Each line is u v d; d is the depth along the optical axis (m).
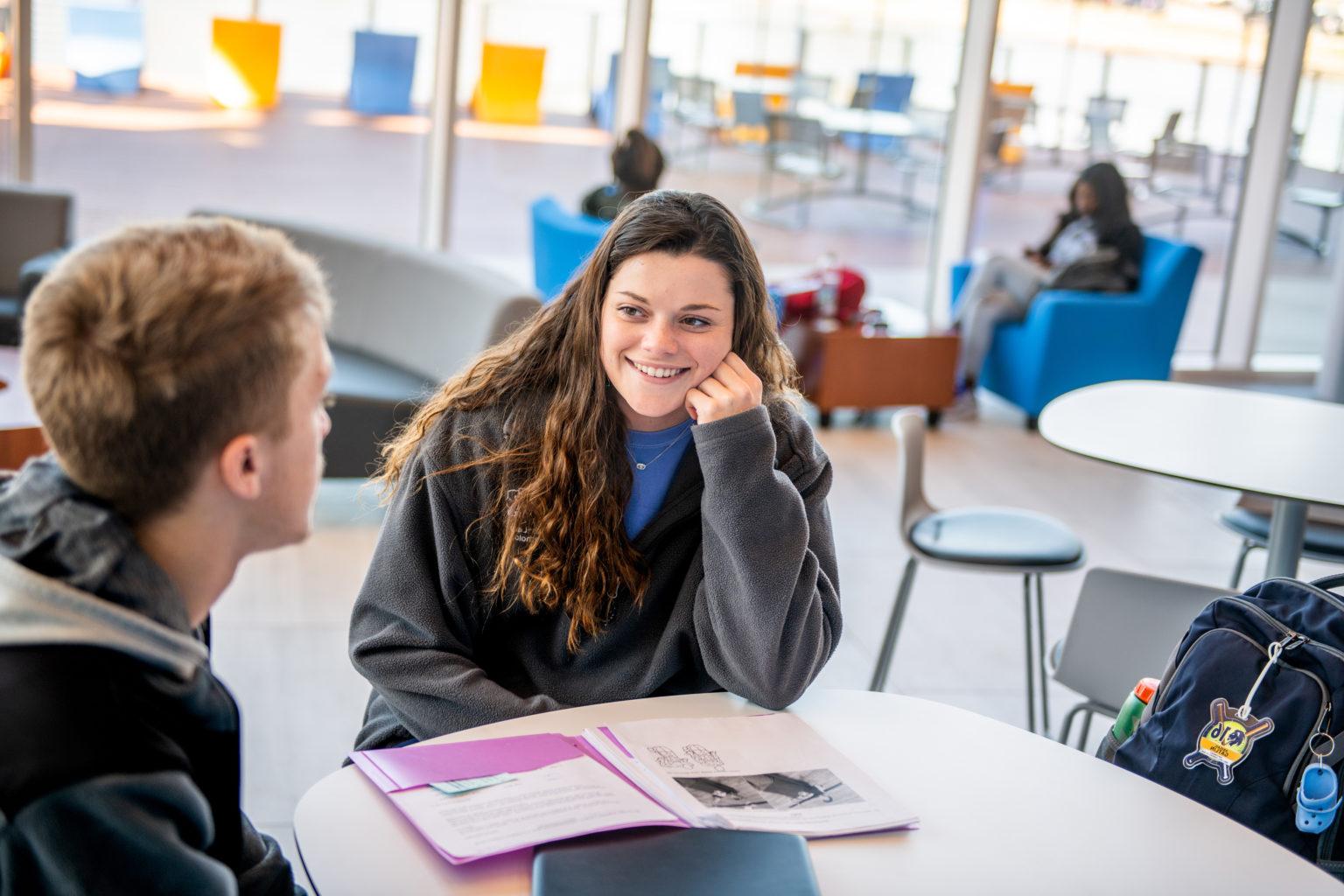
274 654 3.35
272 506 1.03
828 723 1.55
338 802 1.30
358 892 1.17
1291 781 1.51
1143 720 1.63
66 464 0.97
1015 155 7.26
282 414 1.00
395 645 1.64
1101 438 2.78
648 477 1.69
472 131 6.89
